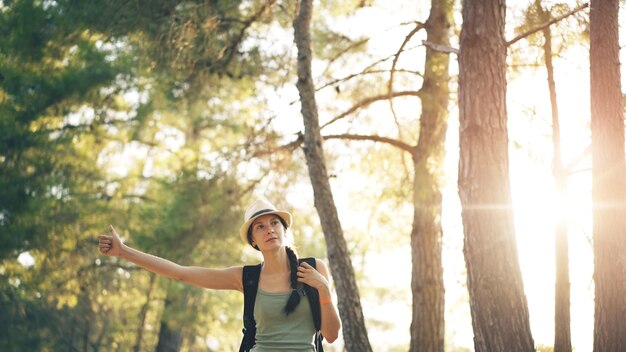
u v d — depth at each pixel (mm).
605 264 8133
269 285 5117
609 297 8070
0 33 14242
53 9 13648
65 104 15922
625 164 8320
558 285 10719
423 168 12352
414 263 12477
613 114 8383
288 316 5031
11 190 15516
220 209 13977
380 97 12648
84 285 18062
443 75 12250
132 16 12891
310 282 4973
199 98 14852
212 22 12617
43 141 15906
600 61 8492
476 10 8477
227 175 13727
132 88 17375
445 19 12312
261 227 5164
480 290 8117
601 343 8055
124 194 19109
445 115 12359
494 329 8016
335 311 5020
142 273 20094
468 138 8344
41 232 15992
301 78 11797
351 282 11289
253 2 13219
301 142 12984
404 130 13312
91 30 13305
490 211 8172
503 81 8445
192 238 14539
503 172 8273
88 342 22281
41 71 15000
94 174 18047
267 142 13008
